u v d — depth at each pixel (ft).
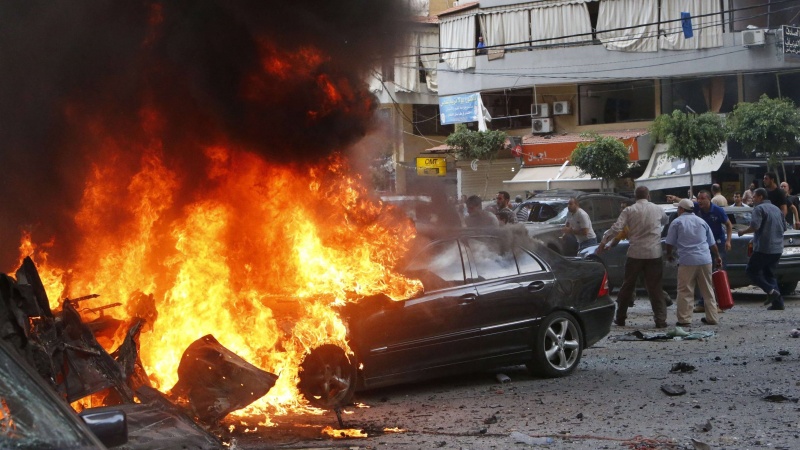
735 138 92.07
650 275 40.65
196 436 15.62
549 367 29.43
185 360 20.79
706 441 20.71
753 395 25.86
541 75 111.45
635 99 109.60
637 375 29.68
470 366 27.68
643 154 102.99
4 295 17.56
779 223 45.57
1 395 9.66
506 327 28.35
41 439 9.46
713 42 101.55
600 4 106.83
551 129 112.88
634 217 40.65
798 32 97.91
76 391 18.12
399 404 25.82
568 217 55.47
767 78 101.50
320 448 20.57
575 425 22.74
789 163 94.32
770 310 46.01
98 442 9.90
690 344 35.99
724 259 45.80
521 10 111.75
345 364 25.11
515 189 109.09
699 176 95.81
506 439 21.30
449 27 116.57
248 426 22.80
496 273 28.63
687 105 106.32
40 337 18.21
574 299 30.14
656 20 104.01
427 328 26.61
